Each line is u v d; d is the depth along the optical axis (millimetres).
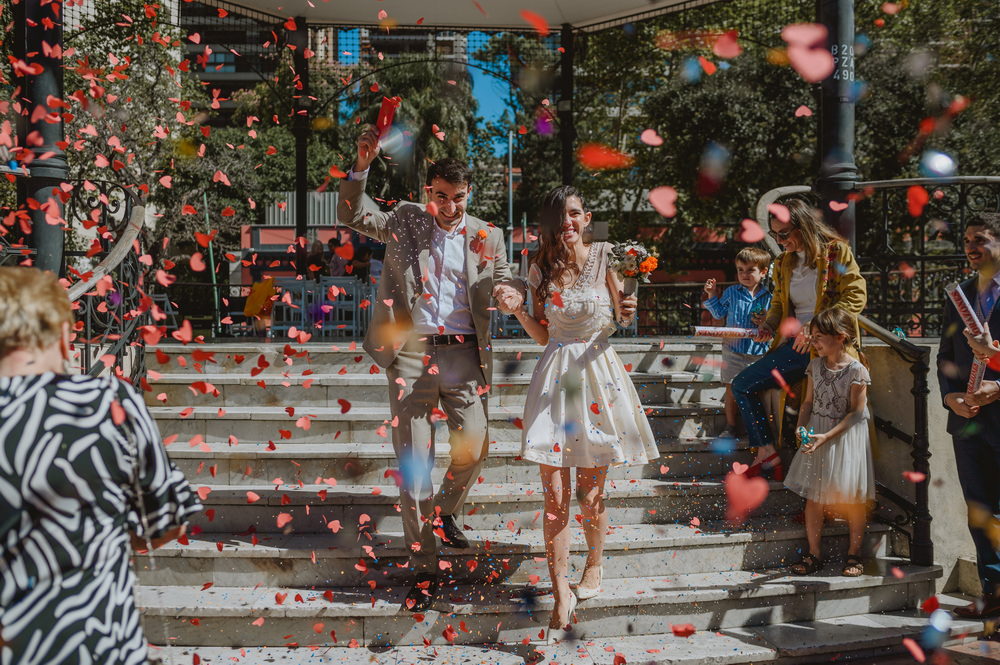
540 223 3496
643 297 10617
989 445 3672
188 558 3562
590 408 3320
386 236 3646
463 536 3643
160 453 1688
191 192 20391
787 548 3916
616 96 18922
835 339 3773
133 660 1595
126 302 4543
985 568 3752
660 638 3404
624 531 3861
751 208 18062
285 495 3834
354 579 3584
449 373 3494
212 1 8992
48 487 1499
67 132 10305
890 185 5387
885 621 3646
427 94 20109
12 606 1478
